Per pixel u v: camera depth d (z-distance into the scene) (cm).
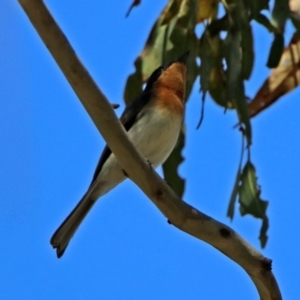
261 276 869
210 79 1110
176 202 852
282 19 1038
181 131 1105
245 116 1022
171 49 1095
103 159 1083
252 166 1017
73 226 1062
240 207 1014
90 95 782
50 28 741
